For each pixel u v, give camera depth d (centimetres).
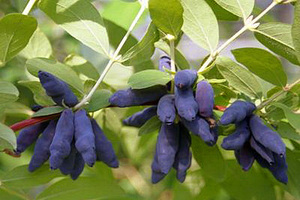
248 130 31
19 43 33
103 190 35
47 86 31
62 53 52
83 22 36
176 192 41
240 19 38
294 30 32
